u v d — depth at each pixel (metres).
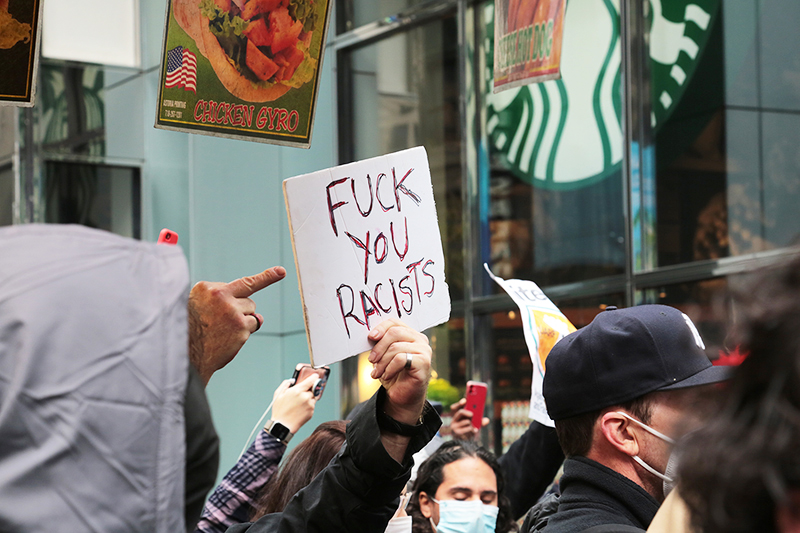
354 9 8.12
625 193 5.61
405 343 1.60
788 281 0.68
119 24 9.52
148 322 0.93
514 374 6.55
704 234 5.21
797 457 0.63
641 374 1.72
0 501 0.81
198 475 1.05
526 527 2.21
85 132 9.22
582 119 6.00
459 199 7.03
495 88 3.17
